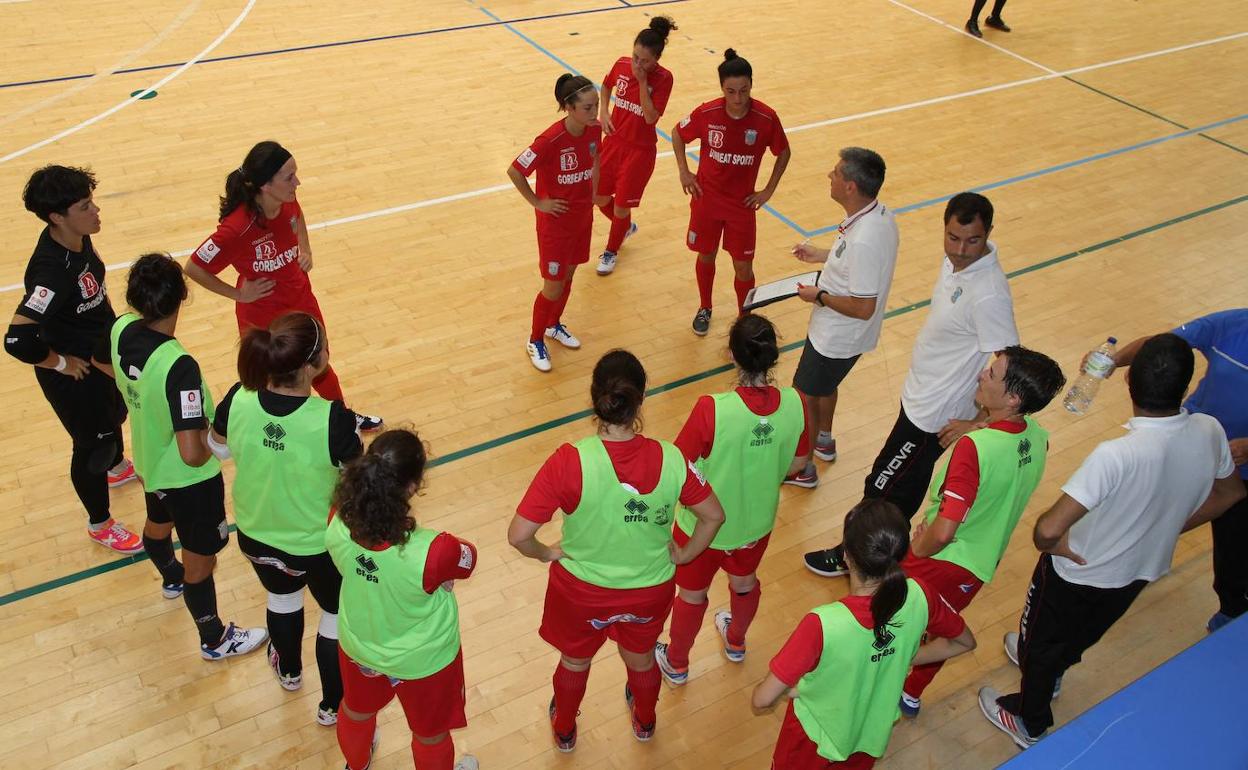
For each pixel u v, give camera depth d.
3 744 3.54
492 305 6.23
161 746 3.60
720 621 4.28
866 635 2.56
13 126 7.59
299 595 3.50
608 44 10.09
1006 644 4.24
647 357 5.94
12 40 9.05
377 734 3.71
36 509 4.56
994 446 3.15
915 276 6.90
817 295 4.47
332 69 9.02
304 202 7.00
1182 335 3.79
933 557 3.38
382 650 2.88
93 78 8.46
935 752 3.77
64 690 3.77
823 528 4.86
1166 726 1.90
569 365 5.82
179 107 8.09
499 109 8.55
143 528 4.38
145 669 3.88
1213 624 4.22
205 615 3.78
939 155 8.59
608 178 6.43
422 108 8.46
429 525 4.61
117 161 7.23
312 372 3.08
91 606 4.12
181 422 3.21
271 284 4.33
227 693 3.83
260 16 10.06
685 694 3.97
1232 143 9.28
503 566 4.46
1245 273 7.22
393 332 5.89
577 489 2.88
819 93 9.56
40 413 5.12
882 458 4.39
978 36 11.46
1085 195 8.16
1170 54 11.39
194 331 5.75
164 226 6.54
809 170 8.15
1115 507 3.17
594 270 6.77
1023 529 4.93
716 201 5.59
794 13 11.66
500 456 5.07
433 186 7.36
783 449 3.35
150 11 9.98
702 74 9.62
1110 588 3.34
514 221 7.07
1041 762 1.82
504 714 3.80
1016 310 6.61
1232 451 3.59
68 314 3.82
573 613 3.13
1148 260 7.31
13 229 6.39
